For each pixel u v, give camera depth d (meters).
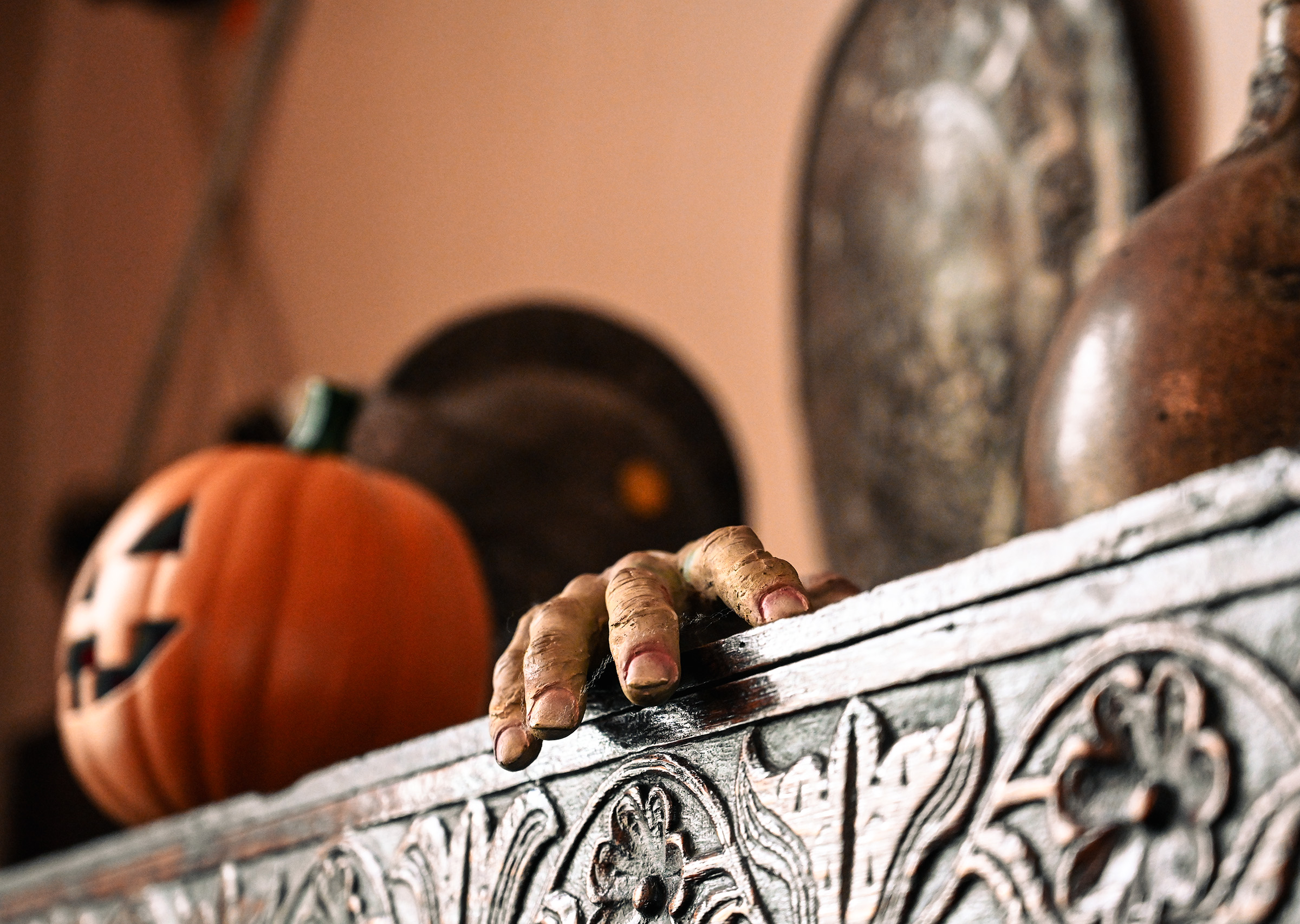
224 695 1.31
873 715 0.91
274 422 2.54
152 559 1.35
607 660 0.99
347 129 2.67
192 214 3.13
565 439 1.67
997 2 1.48
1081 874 0.85
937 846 0.89
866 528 1.54
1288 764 0.77
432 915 1.06
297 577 1.33
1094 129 1.41
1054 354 1.08
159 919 1.26
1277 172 1.05
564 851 1.00
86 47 3.74
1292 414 1.01
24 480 3.59
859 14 1.60
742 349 1.74
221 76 3.15
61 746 2.78
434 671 1.36
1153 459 1.03
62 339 3.60
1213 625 0.83
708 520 1.67
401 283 2.43
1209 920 0.78
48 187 3.80
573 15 2.14
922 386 1.51
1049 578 0.88
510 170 2.21
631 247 1.94
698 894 0.95
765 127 1.76
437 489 1.59
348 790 1.13
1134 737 0.85
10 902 1.44
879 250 1.56
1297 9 1.09
